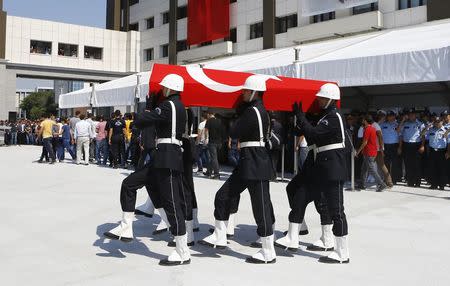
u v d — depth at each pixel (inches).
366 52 455.5
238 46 1077.8
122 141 598.5
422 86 575.5
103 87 751.1
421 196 384.2
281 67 502.9
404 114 494.0
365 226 263.6
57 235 233.8
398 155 467.8
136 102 593.3
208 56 1152.8
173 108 188.7
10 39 1354.6
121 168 602.2
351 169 422.9
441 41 419.2
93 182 449.1
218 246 207.3
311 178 201.2
